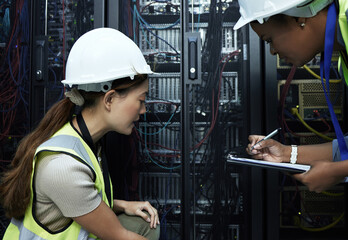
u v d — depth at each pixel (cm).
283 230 152
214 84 148
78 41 77
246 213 138
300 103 149
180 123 138
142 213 87
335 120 73
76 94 74
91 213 65
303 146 97
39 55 144
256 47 132
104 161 86
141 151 152
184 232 133
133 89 74
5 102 156
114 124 75
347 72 76
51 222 68
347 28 63
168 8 153
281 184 150
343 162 64
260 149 100
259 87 132
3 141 156
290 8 65
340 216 146
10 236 72
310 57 73
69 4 154
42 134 73
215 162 148
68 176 63
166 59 153
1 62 156
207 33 149
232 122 148
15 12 155
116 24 140
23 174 66
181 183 135
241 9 77
